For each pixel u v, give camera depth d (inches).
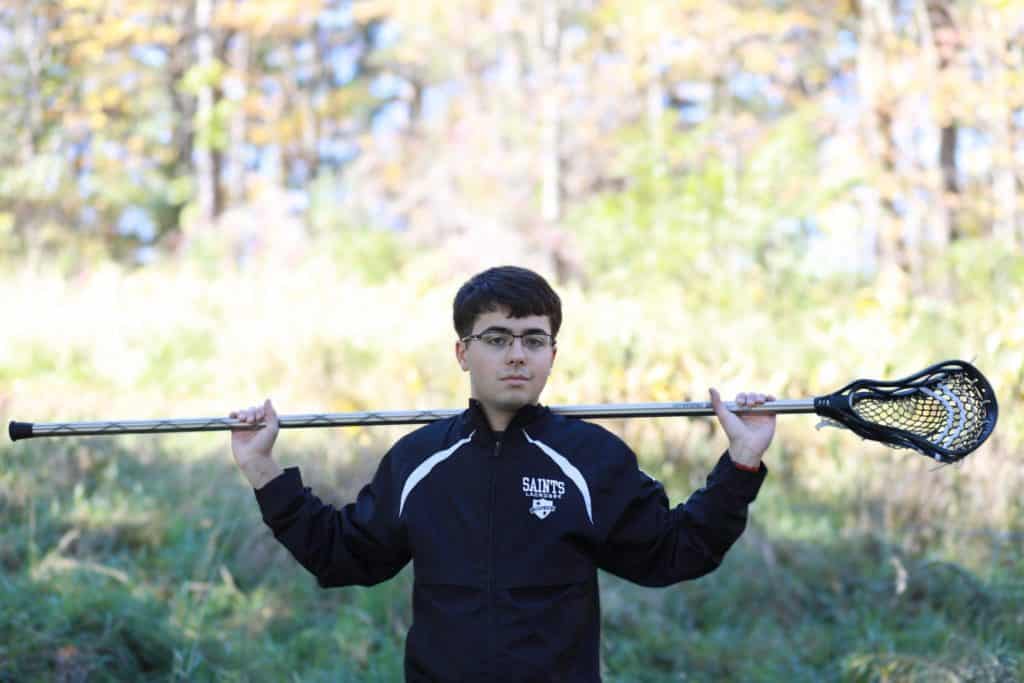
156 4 856.9
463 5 816.9
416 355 398.3
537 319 125.3
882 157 628.1
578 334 388.2
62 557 251.3
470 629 120.4
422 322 437.1
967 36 525.0
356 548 129.0
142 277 589.0
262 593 249.9
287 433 339.6
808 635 243.4
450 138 815.7
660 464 322.0
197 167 992.2
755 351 398.0
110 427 135.2
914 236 620.7
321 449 310.0
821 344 377.7
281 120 1010.1
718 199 577.9
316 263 590.9
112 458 314.7
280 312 482.9
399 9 837.8
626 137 742.5
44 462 303.3
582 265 647.8
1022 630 220.4
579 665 122.1
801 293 517.3
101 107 898.7
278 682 216.2
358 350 421.7
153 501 289.6
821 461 320.2
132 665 210.2
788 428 338.6
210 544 257.4
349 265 692.7
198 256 698.8
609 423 331.3
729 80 813.2
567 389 339.0
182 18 916.0
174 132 1005.2
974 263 433.7
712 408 130.0
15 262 686.5
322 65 1106.7
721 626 250.8
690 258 548.4
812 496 306.7
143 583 247.8
